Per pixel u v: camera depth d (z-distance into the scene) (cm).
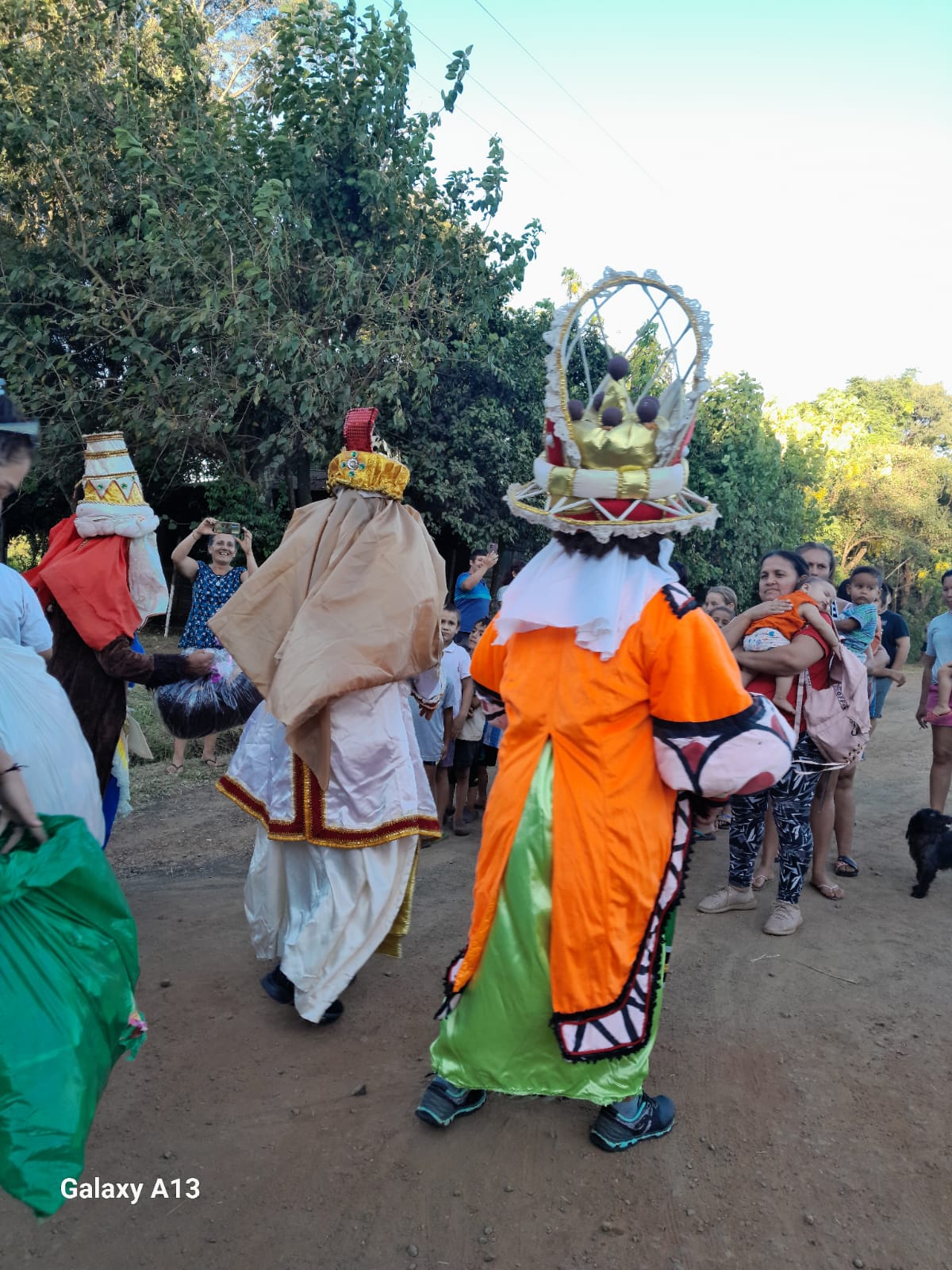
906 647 901
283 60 1087
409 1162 288
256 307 997
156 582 420
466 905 512
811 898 529
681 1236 261
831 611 552
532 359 1307
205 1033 360
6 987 201
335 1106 315
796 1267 250
